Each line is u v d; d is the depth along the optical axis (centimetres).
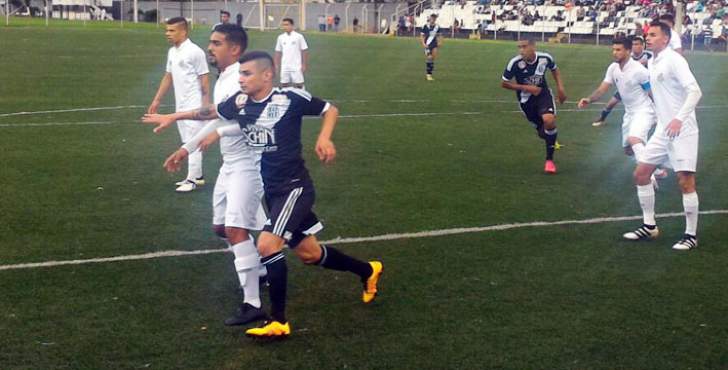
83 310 584
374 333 553
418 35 5353
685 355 523
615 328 563
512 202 907
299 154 553
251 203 578
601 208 889
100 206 868
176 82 960
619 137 1381
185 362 506
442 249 732
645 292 632
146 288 629
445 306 600
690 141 733
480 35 5219
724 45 4106
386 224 809
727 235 789
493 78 2389
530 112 1105
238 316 561
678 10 2784
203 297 614
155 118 577
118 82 2075
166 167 577
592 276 667
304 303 607
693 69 2855
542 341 541
